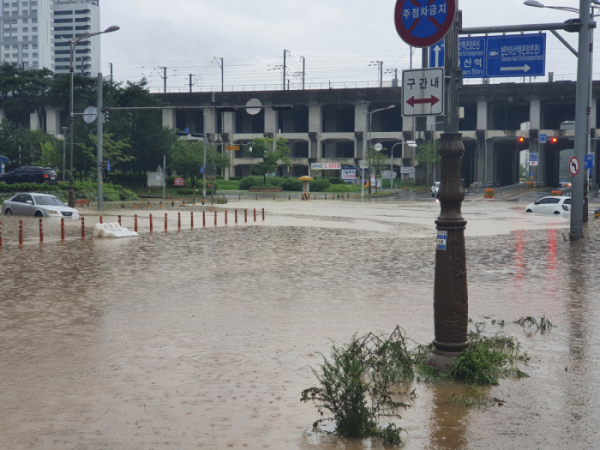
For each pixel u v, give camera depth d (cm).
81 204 5316
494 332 877
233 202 6347
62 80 9462
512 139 11231
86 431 511
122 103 8544
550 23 2080
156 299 1142
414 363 695
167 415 550
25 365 715
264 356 753
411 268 1582
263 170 9994
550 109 11950
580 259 1748
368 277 1425
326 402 578
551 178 12319
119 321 955
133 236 2486
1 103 11850
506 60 2166
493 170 11775
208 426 523
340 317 983
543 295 1185
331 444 486
